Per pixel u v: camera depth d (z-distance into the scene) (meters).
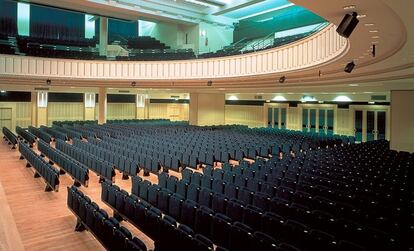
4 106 24.12
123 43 25.95
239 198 7.16
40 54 19.42
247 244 4.68
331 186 7.89
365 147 15.15
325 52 10.32
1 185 10.27
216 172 9.21
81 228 6.87
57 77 18.17
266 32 24.44
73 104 27.25
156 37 27.75
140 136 17.23
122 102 29.84
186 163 12.25
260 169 10.05
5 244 6.19
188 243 4.61
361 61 9.82
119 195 7.00
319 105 23.36
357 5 4.99
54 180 9.01
